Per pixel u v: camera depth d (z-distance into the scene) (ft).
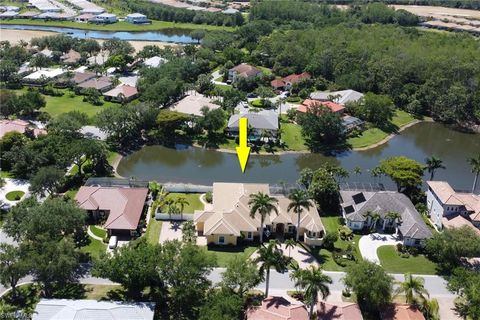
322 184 403.75
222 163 508.12
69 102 631.56
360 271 288.71
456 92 630.74
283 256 320.29
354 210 383.04
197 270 279.90
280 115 613.52
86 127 526.16
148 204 403.95
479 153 572.51
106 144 510.17
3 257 278.67
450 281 299.38
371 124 614.34
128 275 282.97
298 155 530.68
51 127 490.90
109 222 358.43
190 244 302.04
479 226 375.25
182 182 462.19
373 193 394.11
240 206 376.68
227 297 269.03
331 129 543.39
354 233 375.66
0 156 451.12
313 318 274.36
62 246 292.40
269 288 308.19
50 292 294.87
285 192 407.03
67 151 430.20
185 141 542.16
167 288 300.81
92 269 299.99
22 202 349.41
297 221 364.58
